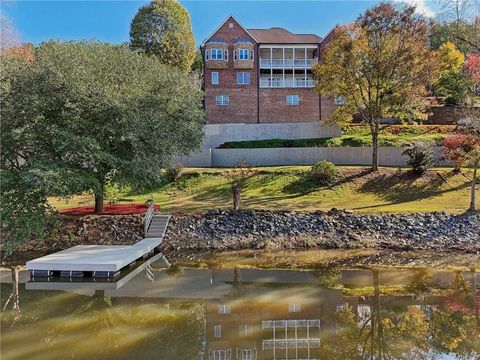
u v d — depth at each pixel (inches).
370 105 1045.2
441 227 773.9
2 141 668.7
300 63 1706.4
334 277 573.9
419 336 370.3
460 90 1485.0
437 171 1053.2
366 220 804.0
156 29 1739.7
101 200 860.6
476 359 323.9
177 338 364.2
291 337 367.2
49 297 488.4
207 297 490.3
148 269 634.2
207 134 1393.9
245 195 1043.3
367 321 406.3
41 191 678.5
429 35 1095.0
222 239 780.0
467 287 515.8
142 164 733.9
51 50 727.1
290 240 771.4
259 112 1668.3
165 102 812.0
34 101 669.3
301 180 1087.0
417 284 531.5
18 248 732.0
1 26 1572.3
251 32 1804.9
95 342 352.5
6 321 405.4
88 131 715.4
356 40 1024.9
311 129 1402.6
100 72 745.0
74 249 668.1
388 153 1194.0
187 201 1008.9
